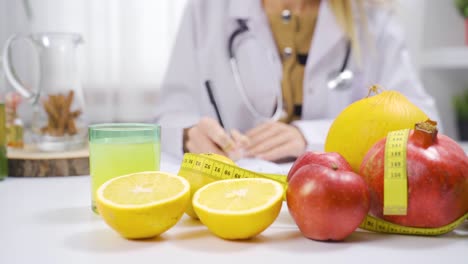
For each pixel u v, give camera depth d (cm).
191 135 134
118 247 59
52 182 103
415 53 229
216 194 63
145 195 61
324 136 140
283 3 177
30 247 59
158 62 209
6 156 106
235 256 55
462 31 232
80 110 122
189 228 67
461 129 223
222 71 179
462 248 59
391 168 61
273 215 60
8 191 93
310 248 58
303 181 59
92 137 77
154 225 60
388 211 61
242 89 174
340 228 58
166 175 66
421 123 62
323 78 172
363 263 53
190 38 186
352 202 57
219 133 125
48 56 117
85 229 67
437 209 60
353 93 184
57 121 118
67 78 119
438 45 229
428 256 56
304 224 60
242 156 127
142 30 206
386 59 183
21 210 78
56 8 200
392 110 70
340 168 63
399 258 55
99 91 206
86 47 203
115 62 206
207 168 70
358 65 173
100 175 76
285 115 172
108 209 59
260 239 62
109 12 202
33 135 120
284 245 60
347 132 72
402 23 227
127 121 207
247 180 65
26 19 201
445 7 228
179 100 178
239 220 58
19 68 201
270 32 174
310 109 173
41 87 118
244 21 174
